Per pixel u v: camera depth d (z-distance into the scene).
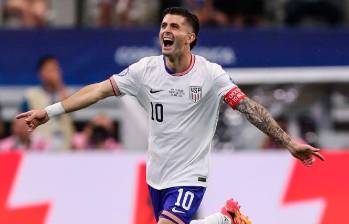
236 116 34.66
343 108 36.47
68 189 29.89
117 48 39.31
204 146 21.08
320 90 36.38
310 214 29.77
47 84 36.28
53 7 43.38
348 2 43.66
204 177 21.06
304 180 29.84
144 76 21.11
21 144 34.88
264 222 29.70
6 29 39.34
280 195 29.84
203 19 40.94
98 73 39.34
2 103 38.97
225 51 39.22
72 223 29.77
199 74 20.94
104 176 29.92
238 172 29.97
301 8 42.94
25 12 42.88
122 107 35.97
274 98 36.16
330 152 29.89
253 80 36.22
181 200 20.78
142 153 30.02
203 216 29.77
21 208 29.77
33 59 39.38
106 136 35.50
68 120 35.25
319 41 39.50
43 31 39.34
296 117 36.19
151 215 29.69
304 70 36.97
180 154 20.98
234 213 23.05
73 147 35.12
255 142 34.66
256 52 39.31
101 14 42.69
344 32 39.53
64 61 39.31
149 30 39.31
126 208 29.77
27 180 29.86
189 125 20.94
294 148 20.55
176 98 20.91
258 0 41.97
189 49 21.08
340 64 39.59
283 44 39.41
